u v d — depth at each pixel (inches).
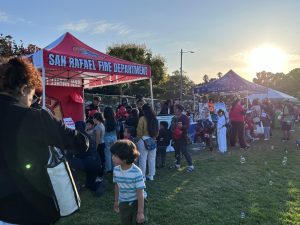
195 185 277.9
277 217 201.8
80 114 518.3
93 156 249.6
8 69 80.7
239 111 484.4
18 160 74.6
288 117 563.5
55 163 79.9
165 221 198.4
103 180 267.9
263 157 409.4
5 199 73.6
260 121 570.9
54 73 416.5
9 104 77.7
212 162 379.6
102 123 292.0
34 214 75.7
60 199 79.4
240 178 300.7
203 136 493.7
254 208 218.2
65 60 298.8
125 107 429.1
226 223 193.8
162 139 349.7
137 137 283.4
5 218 73.2
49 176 77.7
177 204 228.2
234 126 489.7
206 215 207.5
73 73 427.8
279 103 897.5
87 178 256.1
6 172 74.2
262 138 590.2
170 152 459.5
